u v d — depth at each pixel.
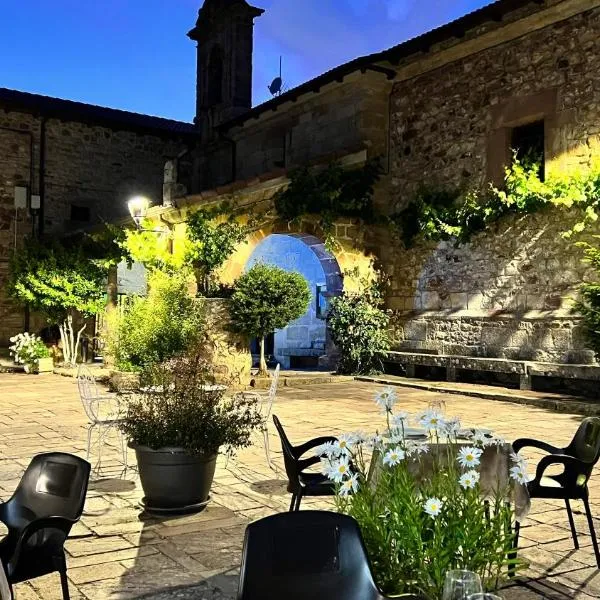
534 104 10.87
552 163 10.59
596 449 3.79
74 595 3.25
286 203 12.48
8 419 8.21
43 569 2.72
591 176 9.95
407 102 13.18
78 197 18.39
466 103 12.02
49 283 14.55
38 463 3.01
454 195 12.14
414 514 2.62
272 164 15.95
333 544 2.21
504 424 7.86
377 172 13.17
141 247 12.08
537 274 10.80
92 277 14.75
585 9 10.20
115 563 3.65
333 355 13.23
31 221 17.77
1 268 17.34
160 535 4.11
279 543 2.18
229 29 18.09
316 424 7.88
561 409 8.99
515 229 11.15
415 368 12.58
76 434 7.22
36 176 17.84
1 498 4.79
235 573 3.52
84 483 2.85
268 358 14.68
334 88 13.98
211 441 4.44
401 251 13.24
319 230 12.77
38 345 14.34
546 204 10.55
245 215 12.93
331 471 2.79
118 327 10.31
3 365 14.67
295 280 10.98
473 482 2.66
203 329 10.44
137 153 19.31
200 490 4.48
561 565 3.68
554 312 10.52
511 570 2.92
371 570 2.20
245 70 18.08
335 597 2.15
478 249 11.76
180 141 19.98
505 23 11.23
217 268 12.82
